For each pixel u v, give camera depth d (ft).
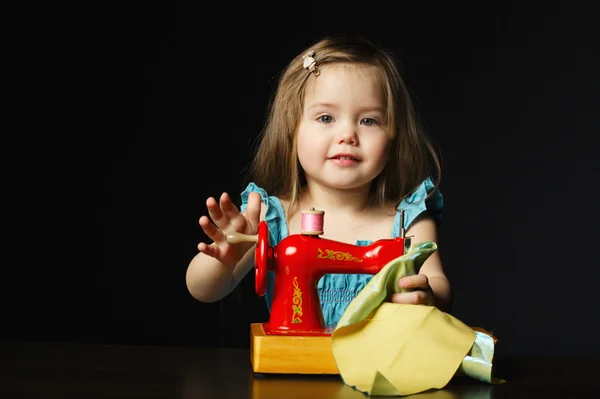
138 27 14.60
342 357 4.29
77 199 14.58
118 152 14.60
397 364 4.22
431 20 14.85
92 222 14.58
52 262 14.53
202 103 14.65
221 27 14.65
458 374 4.41
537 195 14.92
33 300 14.48
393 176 6.57
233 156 14.65
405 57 7.64
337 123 5.87
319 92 5.88
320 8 14.73
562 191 14.90
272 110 6.80
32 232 14.53
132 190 14.62
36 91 14.49
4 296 14.44
